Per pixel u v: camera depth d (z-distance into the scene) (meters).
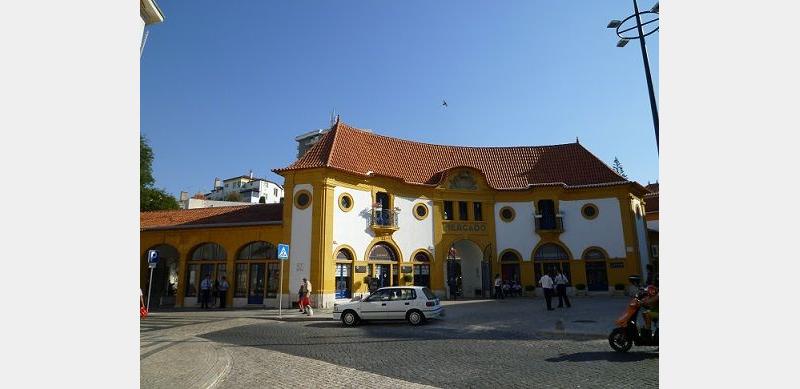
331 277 24.33
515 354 10.18
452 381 7.79
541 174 32.84
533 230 30.89
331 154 26.41
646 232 32.50
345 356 10.33
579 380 7.71
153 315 21.38
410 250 28.05
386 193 27.89
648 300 10.09
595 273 29.88
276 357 10.30
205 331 15.45
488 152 34.50
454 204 30.53
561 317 17.08
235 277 26.28
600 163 32.28
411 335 13.71
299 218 25.02
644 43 13.74
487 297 29.61
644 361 9.22
